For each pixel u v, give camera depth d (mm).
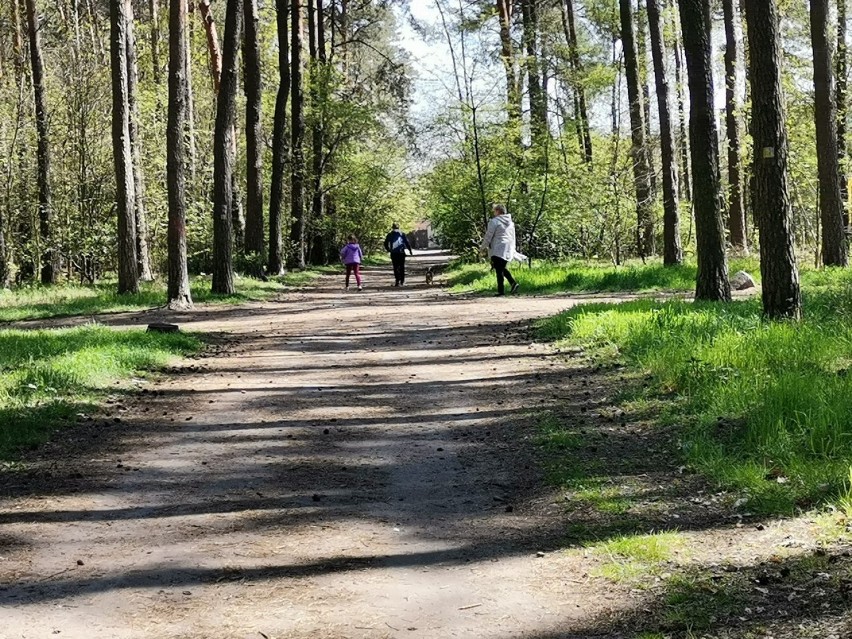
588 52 31812
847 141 25234
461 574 4227
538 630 3580
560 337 11555
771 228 10164
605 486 5477
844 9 25500
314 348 12234
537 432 6957
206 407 8430
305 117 37250
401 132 31766
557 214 26703
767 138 10109
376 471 6152
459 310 16109
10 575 4273
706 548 4340
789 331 8805
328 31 45906
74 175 27047
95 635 3578
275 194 29297
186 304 18219
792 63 23031
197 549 4633
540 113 28000
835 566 3904
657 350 9070
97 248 27234
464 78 26188
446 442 6898
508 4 30578
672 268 19922
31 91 28328
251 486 5832
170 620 3730
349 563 4402
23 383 8492
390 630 3607
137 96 27484
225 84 19875
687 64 12781
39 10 29359
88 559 4496
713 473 5422
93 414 8047
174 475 6121
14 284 26969
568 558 4367
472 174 26766
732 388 6992
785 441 5605
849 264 19844
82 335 12016
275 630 3617
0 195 27156
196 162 30438
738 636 3398
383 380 9609
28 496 5629
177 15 17656
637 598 3836
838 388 6344
